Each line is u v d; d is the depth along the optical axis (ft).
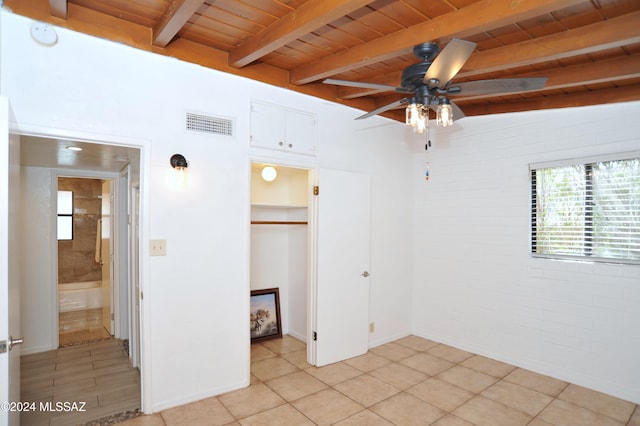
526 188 11.57
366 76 10.81
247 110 10.11
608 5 6.56
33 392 9.75
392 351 12.96
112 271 14.43
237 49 9.33
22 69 7.07
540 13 6.17
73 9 7.57
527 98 11.38
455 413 8.81
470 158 13.03
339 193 12.05
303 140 11.34
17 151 6.79
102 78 7.95
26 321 12.53
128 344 13.32
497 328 12.21
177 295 8.97
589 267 10.25
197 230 9.27
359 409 8.95
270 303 14.32
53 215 12.96
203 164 9.35
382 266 13.70
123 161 11.41
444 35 7.20
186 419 8.39
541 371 11.13
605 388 9.89
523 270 11.60
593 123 10.25
